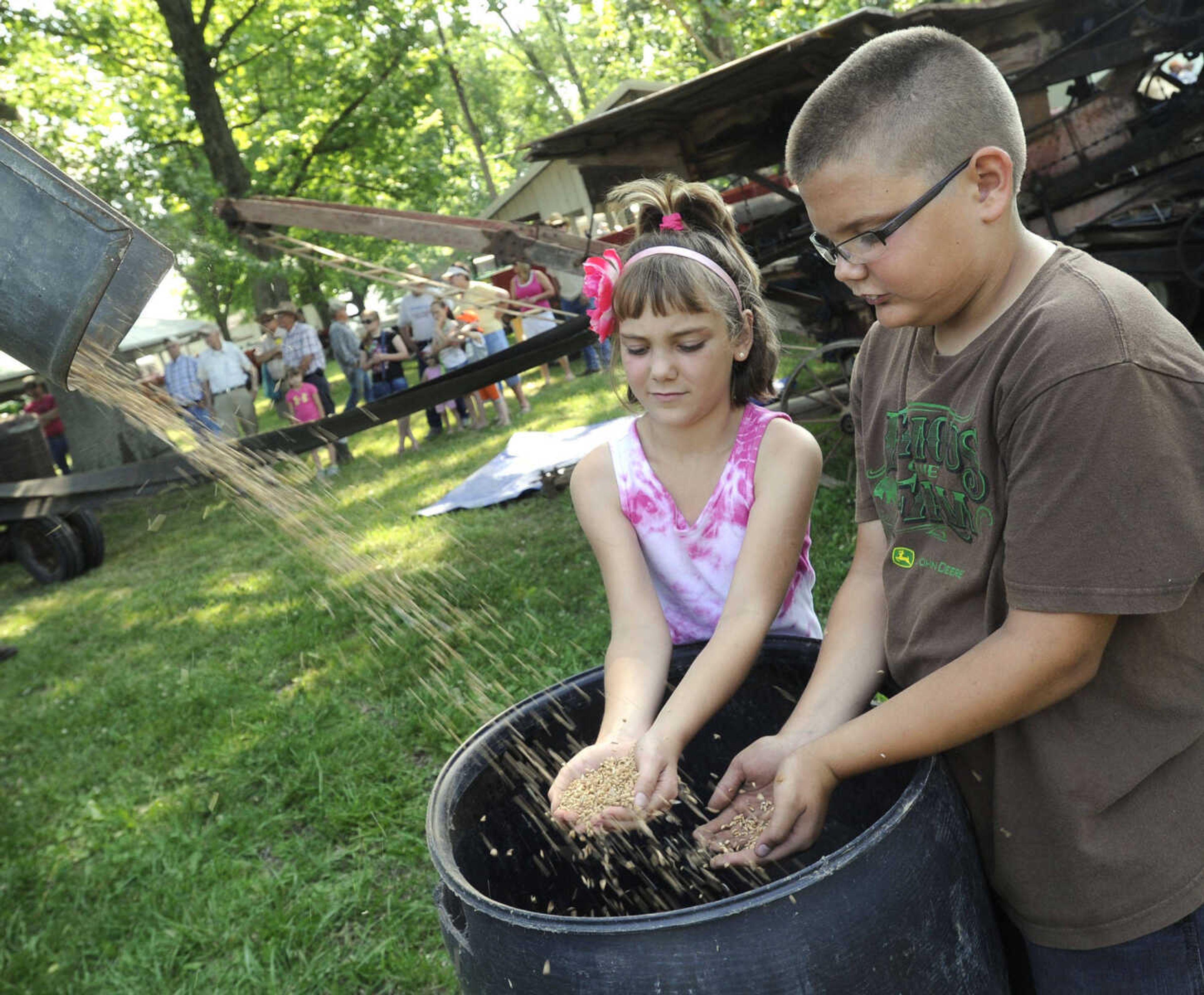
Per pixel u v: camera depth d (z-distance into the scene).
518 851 1.51
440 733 3.47
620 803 1.31
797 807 1.19
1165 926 1.12
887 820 1.09
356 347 11.32
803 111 1.19
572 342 4.62
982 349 1.16
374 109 19.80
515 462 7.43
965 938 1.14
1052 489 1.05
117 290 1.08
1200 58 4.73
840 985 1.02
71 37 17.81
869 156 1.10
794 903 1.02
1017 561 1.09
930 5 4.29
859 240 1.14
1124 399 1.01
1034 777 1.18
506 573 5.08
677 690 1.45
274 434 4.07
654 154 5.58
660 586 1.79
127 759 4.04
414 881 2.76
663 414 1.62
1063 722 1.16
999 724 1.12
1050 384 1.04
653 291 1.54
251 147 19.89
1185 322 5.30
